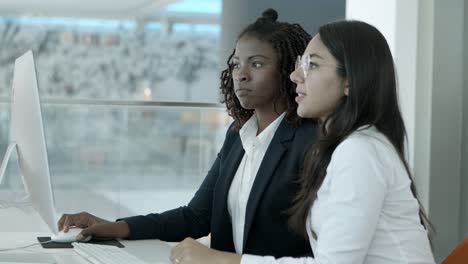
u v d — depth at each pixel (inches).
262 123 69.1
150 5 234.1
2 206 86.3
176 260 55.2
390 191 48.1
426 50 111.1
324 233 47.8
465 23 109.7
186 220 74.1
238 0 197.5
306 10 183.5
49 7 231.8
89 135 247.3
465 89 110.2
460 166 110.7
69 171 250.2
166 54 236.7
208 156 255.4
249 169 68.0
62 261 58.5
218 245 69.8
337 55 50.2
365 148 47.4
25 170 68.5
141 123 253.0
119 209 255.9
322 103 51.4
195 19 233.8
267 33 67.3
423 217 53.6
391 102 50.3
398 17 117.6
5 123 229.9
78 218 73.7
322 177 50.9
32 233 71.9
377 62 49.6
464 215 110.0
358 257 46.5
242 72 67.6
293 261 49.6
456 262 54.8
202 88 237.5
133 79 239.3
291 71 66.7
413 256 48.4
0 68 231.0
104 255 58.7
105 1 233.3
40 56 233.9
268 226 63.9
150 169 263.6
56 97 238.4
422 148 111.8
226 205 69.9
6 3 229.5
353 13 136.2
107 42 236.2
